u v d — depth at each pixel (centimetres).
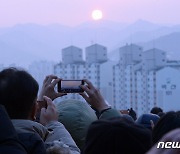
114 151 163
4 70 257
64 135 262
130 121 177
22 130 239
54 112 277
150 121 319
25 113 251
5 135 207
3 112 214
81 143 298
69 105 310
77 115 304
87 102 309
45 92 303
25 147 225
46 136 260
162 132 197
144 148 165
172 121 198
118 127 166
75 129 298
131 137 164
